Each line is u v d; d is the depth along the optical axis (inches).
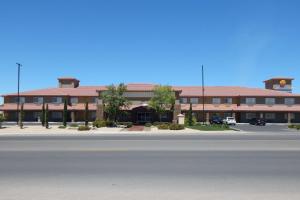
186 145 957.2
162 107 2672.2
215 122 2704.2
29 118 3090.6
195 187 409.7
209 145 958.4
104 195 370.3
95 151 794.8
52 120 3063.5
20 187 409.4
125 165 579.8
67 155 717.3
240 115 3110.2
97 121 2269.9
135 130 1876.2
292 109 3065.9
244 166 569.0
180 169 538.6
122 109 2568.9
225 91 3253.0
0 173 504.1
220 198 357.7
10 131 1764.3
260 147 898.7
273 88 3722.9
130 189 398.9
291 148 871.7
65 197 361.4
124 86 2465.6
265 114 3120.1
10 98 3132.4
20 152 776.3
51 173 503.5
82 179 457.7
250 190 394.3
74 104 3105.3
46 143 1029.2
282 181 445.1
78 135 1509.6
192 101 3164.4
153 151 794.8
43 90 3228.3
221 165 579.8
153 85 3024.1
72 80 3550.7
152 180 451.2
